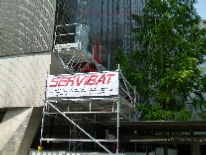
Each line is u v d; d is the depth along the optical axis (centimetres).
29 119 1444
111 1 2320
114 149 1800
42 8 1572
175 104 1942
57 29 1536
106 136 1841
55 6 1539
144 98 2033
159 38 1952
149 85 2011
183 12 2091
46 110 1372
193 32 2109
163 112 1764
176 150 1969
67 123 1670
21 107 1489
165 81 1802
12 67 1556
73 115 1546
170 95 1881
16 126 1461
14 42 1588
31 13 1592
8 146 1431
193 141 1456
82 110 1461
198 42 2019
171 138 1502
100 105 1338
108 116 1614
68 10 1681
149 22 2134
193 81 1941
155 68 1995
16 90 1515
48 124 1694
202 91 1981
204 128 1566
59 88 1209
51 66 1482
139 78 1911
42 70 1485
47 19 1541
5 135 1462
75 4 1816
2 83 1557
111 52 2209
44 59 1497
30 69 1512
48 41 1505
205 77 1983
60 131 1678
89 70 1730
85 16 1970
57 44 1460
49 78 1238
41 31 1538
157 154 1772
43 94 1450
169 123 1390
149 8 2131
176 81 1795
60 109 1427
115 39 2267
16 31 1602
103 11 2231
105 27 2220
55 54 1522
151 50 2045
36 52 1520
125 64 2033
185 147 1953
